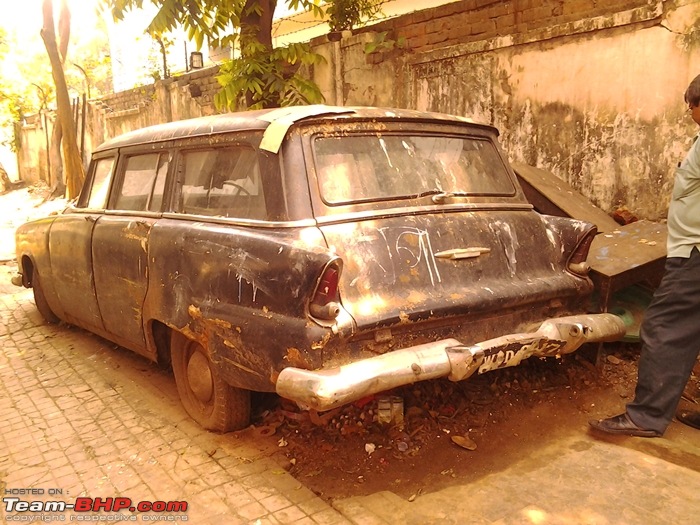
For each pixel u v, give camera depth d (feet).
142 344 12.63
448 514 8.43
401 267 9.27
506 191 11.71
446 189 10.67
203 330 10.20
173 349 11.87
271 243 8.95
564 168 17.34
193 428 11.51
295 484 9.39
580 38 16.37
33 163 69.97
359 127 10.14
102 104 49.08
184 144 11.76
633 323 13.12
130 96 44.47
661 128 14.99
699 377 12.47
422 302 9.11
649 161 15.34
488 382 12.16
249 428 11.25
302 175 9.29
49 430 11.69
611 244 13.14
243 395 10.73
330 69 24.44
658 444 10.01
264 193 9.54
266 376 9.01
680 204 9.87
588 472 9.27
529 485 9.02
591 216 14.88
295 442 10.68
